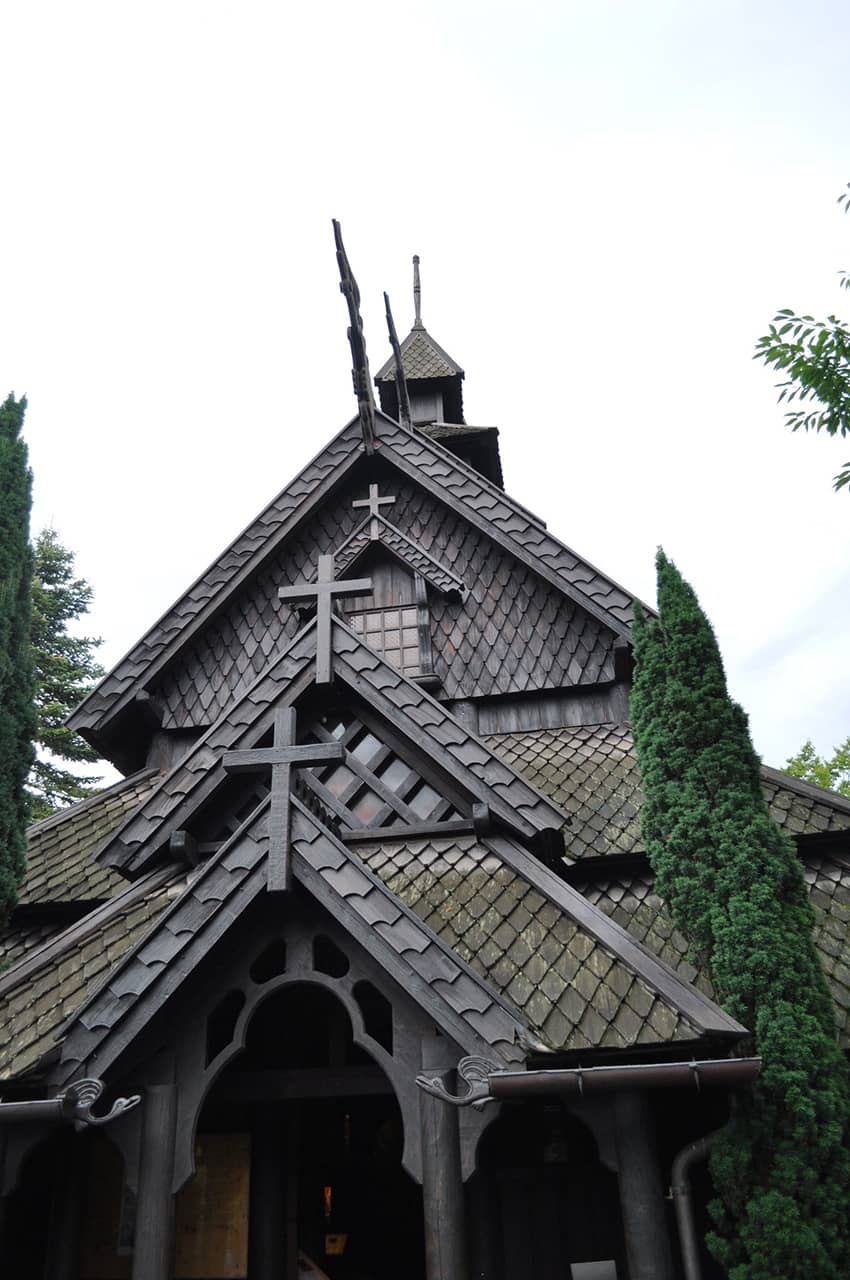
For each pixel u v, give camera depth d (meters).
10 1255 7.91
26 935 9.65
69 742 25.77
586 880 9.23
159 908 7.65
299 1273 8.37
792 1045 6.50
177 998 6.64
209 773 8.06
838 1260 6.08
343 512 12.81
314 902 6.79
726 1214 6.56
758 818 7.32
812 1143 6.34
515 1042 5.96
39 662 26.52
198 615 11.98
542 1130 8.61
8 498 8.93
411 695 8.22
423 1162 6.03
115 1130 6.37
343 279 12.00
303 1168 9.09
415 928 6.32
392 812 8.49
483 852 7.93
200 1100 6.41
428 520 12.63
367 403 12.52
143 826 8.02
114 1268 7.77
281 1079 7.45
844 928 8.54
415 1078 6.19
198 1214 8.08
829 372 7.73
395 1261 9.72
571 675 11.45
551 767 10.34
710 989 7.68
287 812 6.80
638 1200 5.99
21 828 8.13
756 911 6.88
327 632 8.32
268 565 12.58
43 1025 6.72
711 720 7.71
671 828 7.54
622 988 6.54
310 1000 8.94
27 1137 6.21
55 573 28.44
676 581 8.38
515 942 6.95
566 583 11.54
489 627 11.85
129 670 11.73
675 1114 7.98
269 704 8.23
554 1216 8.26
